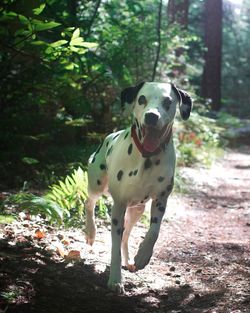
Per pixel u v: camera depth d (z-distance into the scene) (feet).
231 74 51.19
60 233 7.06
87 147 11.35
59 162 10.48
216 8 27.14
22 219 7.23
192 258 7.03
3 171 9.55
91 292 5.45
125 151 5.55
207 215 10.24
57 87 9.88
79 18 11.97
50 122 11.28
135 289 5.73
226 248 7.58
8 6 7.83
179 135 16.57
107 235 7.57
